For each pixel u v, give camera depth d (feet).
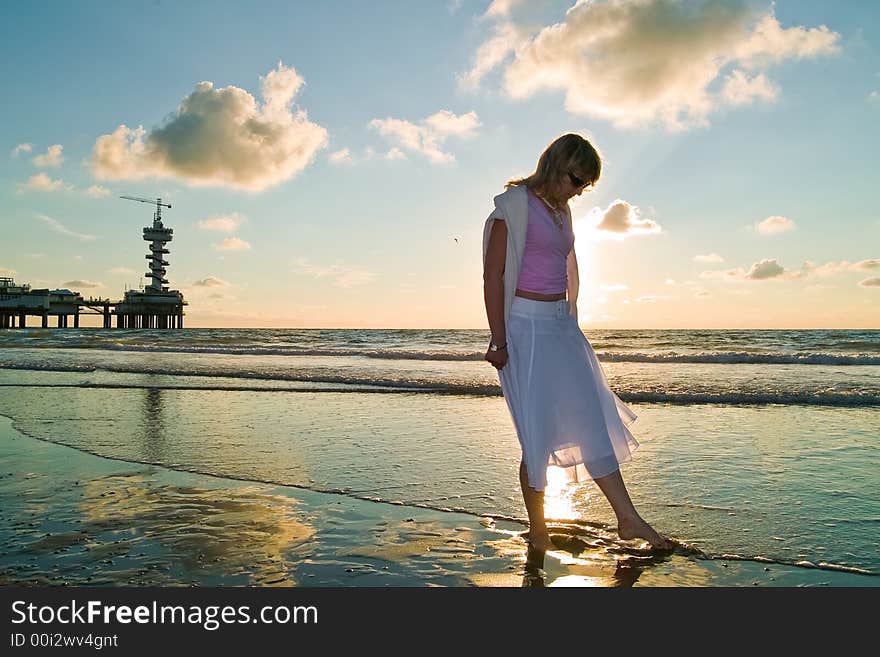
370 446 16.56
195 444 16.93
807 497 11.57
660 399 25.84
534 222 8.96
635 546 9.22
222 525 10.16
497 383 31.76
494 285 9.10
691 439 17.25
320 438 17.70
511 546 9.23
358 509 11.06
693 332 169.89
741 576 8.17
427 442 17.10
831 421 20.27
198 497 11.84
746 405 24.36
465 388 29.78
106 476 13.51
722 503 11.25
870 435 17.75
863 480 12.75
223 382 34.01
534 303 9.10
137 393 28.78
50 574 8.21
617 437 9.46
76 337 126.62
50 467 14.38
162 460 15.03
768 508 10.92
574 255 9.55
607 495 9.29
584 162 8.68
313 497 11.83
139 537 9.59
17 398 26.84
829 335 131.64
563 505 11.27
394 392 29.19
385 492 12.16
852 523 10.07
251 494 12.05
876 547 9.03
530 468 8.91
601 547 9.20
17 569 8.38
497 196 9.09
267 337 142.82
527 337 9.06
